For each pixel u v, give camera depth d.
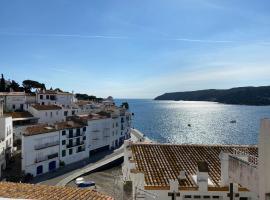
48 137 93.56
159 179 27.02
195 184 25.81
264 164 17.78
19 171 85.75
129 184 31.70
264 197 17.72
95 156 115.00
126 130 151.12
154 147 33.38
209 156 32.12
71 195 21.39
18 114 116.19
